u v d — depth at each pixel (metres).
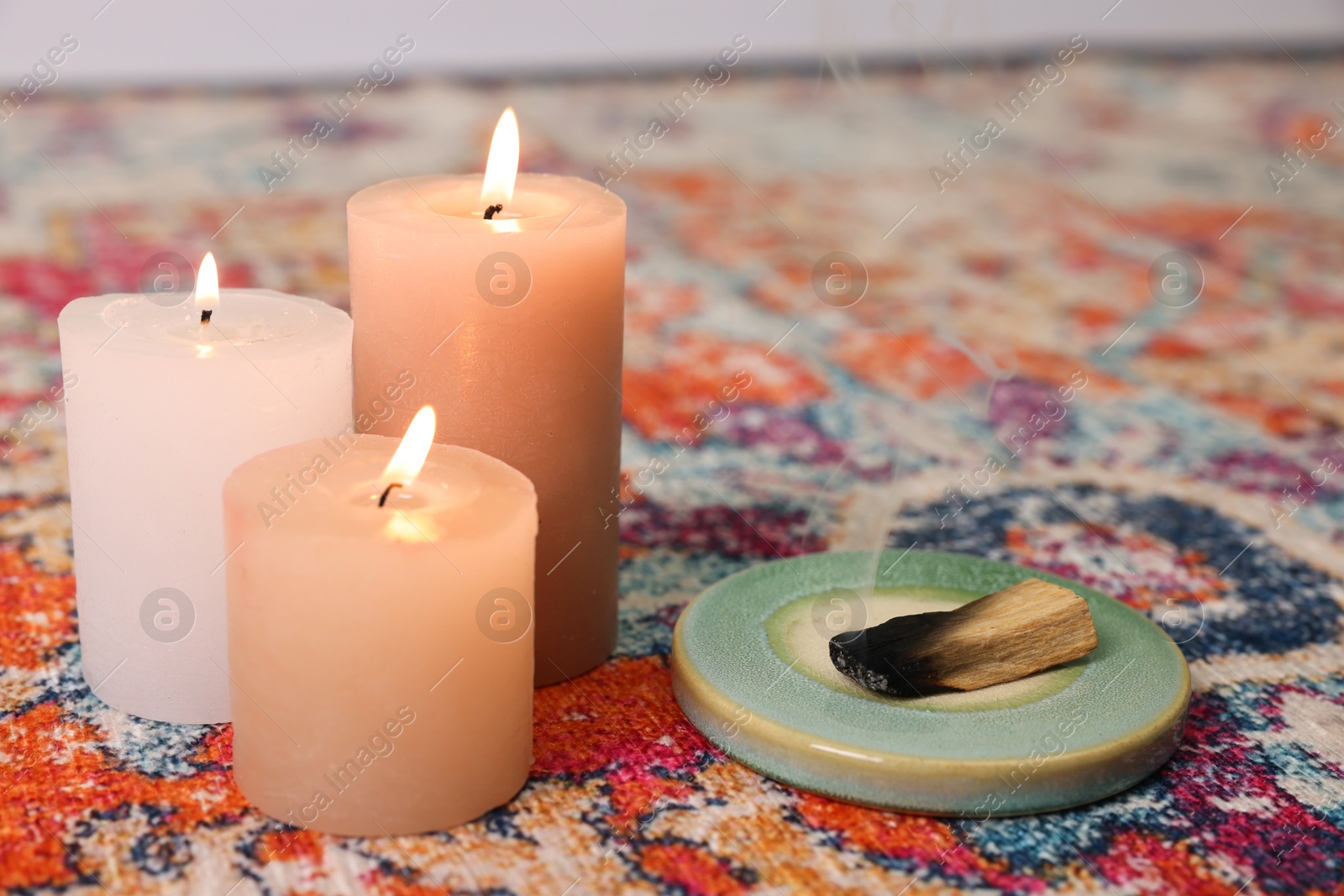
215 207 1.31
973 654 0.68
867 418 0.92
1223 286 1.18
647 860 0.63
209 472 0.66
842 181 1.52
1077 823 0.65
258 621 0.63
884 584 0.73
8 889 0.61
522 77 1.98
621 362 0.71
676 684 0.69
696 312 1.07
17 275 1.08
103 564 0.68
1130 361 1.00
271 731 0.63
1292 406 0.95
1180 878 0.63
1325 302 1.14
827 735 0.65
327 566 0.62
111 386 0.66
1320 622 0.75
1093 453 0.89
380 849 0.63
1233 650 0.73
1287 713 0.70
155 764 0.66
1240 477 0.87
